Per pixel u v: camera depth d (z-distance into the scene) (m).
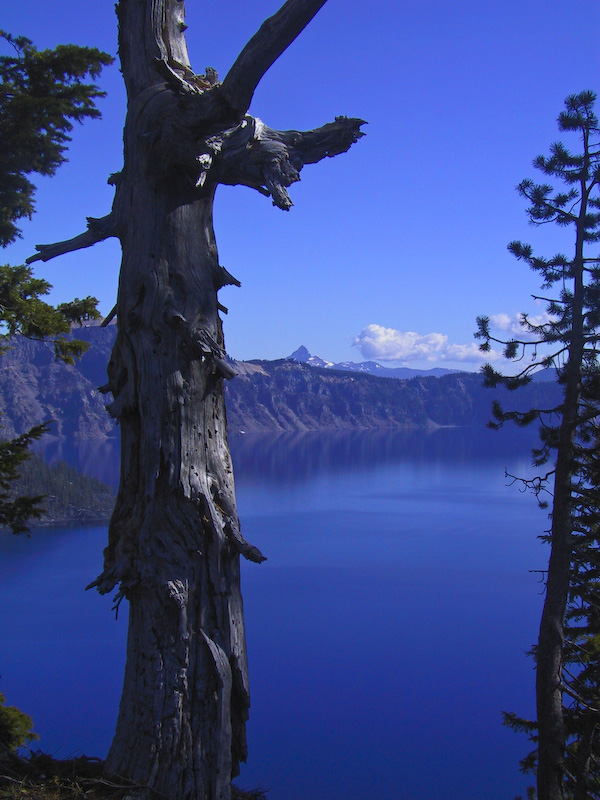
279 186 4.66
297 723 74.31
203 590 4.77
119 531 4.93
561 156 12.51
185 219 5.06
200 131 4.55
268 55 4.14
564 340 12.43
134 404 4.94
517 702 80.19
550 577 11.31
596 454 11.83
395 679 88.25
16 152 11.90
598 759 10.57
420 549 170.50
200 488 4.84
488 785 58.94
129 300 5.02
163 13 5.09
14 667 85.69
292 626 112.06
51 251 5.34
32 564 147.50
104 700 73.38
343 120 4.91
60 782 4.75
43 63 11.34
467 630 109.94
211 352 4.85
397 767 62.03
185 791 4.53
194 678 4.65
